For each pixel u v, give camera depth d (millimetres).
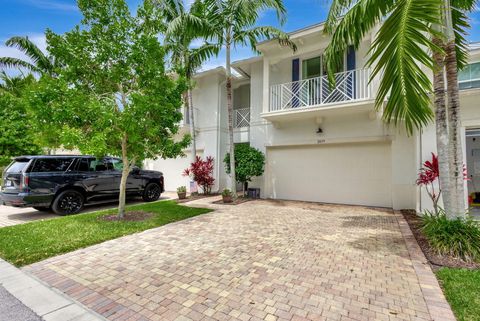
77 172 7805
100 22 5926
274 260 3986
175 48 9914
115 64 6145
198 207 8609
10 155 12117
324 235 5352
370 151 9023
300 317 2527
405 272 3531
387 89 3547
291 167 10531
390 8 4105
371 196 8961
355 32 4926
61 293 3010
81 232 5367
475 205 9734
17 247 4453
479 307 2617
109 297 2920
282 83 10781
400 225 6188
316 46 9461
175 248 4539
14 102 12867
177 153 6871
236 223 6398
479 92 6207
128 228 5703
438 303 2746
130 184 9383
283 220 6750
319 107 8719
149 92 6051
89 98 5758
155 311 2646
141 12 6176
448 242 4066
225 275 3465
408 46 3152
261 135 11148
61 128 5480
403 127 8359
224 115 13320
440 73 4508
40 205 6953
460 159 4336
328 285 3174
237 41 9703
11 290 3070
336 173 9594
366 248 4535
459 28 5203
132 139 5859
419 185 7078
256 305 2740
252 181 11328
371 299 2848
